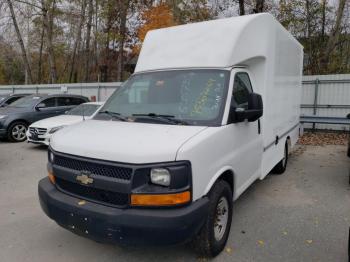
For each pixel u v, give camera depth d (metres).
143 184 2.92
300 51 8.02
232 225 4.49
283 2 19.34
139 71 4.76
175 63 4.44
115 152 3.03
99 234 3.03
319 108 13.23
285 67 6.16
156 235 2.86
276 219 4.70
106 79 27.58
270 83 5.07
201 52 4.31
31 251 3.83
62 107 12.73
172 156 2.95
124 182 2.93
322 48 18.95
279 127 6.02
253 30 4.52
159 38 4.89
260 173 5.00
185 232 2.92
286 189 6.07
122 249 3.84
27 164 8.14
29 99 12.67
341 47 19.05
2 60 39.44
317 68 18.59
